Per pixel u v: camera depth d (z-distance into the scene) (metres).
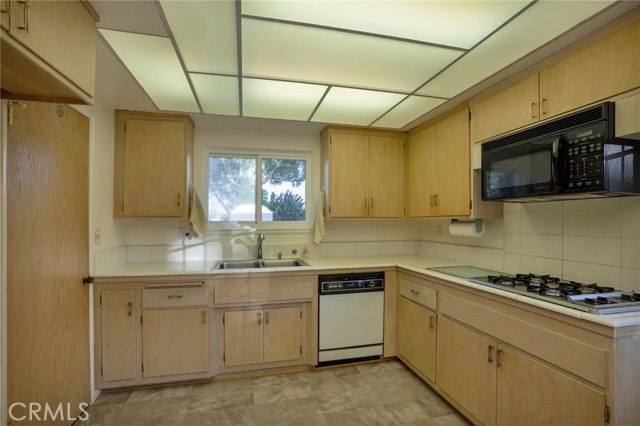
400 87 2.03
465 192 2.29
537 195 1.65
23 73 1.02
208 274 2.31
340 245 3.24
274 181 3.14
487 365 1.72
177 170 2.56
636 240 1.51
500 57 1.65
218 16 1.29
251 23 1.34
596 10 1.27
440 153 2.57
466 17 1.31
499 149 1.94
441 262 2.82
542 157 1.62
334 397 2.18
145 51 1.57
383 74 1.84
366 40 1.48
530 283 1.76
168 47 1.54
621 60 1.33
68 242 1.85
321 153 3.18
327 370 2.56
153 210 2.51
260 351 2.44
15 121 1.42
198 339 2.30
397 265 2.70
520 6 1.24
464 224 2.45
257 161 3.08
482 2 1.21
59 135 1.75
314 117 2.66
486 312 1.73
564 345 1.31
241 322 2.41
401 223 3.42
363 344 2.65
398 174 3.07
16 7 0.86
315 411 2.02
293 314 2.51
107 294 2.18
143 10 1.25
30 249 1.53
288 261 2.92
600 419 1.17
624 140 1.38
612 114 1.35
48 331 1.66
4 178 1.36
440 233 3.08
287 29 1.39
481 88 2.07
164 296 2.25
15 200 1.43
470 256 2.64
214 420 1.93
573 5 1.24
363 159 2.98
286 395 2.20
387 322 2.71
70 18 1.12
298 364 2.54
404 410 2.04
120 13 1.27
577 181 1.43
